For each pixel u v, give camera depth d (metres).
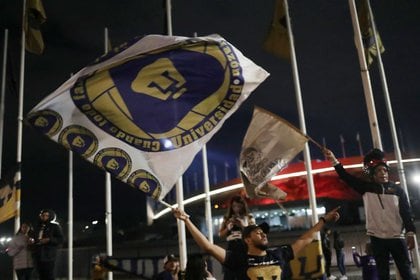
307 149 12.76
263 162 7.19
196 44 6.94
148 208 42.53
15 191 13.81
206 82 6.84
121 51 6.63
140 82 6.52
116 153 6.11
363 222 30.77
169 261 8.89
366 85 12.00
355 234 26.89
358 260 14.75
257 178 7.18
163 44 6.77
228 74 6.97
